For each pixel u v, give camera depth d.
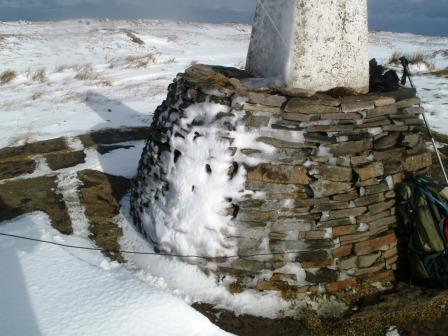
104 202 4.71
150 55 15.82
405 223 3.46
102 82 11.07
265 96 3.39
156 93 9.86
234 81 3.62
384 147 3.49
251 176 3.36
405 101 3.64
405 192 3.41
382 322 3.15
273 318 3.22
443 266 3.24
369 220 3.45
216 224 3.44
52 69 13.71
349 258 3.44
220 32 37.22
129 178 5.27
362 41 3.77
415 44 28.00
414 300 3.30
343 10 3.60
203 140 3.50
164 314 2.91
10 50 17.20
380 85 4.10
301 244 3.38
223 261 3.47
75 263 3.44
